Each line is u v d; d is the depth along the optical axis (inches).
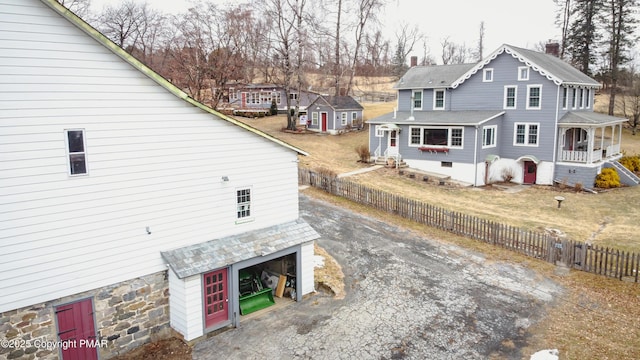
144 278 457.1
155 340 470.3
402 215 878.4
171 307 476.1
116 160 425.1
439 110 1405.0
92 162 410.6
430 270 644.1
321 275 613.6
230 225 522.0
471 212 935.0
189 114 470.6
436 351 449.7
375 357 440.1
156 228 460.1
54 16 377.7
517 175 1285.7
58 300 403.2
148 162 446.3
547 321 505.4
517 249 712.4
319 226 812.0
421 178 1208.8
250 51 1829.5
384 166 1309.1
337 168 1273.4
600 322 500.4
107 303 433.7
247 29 1572.3
